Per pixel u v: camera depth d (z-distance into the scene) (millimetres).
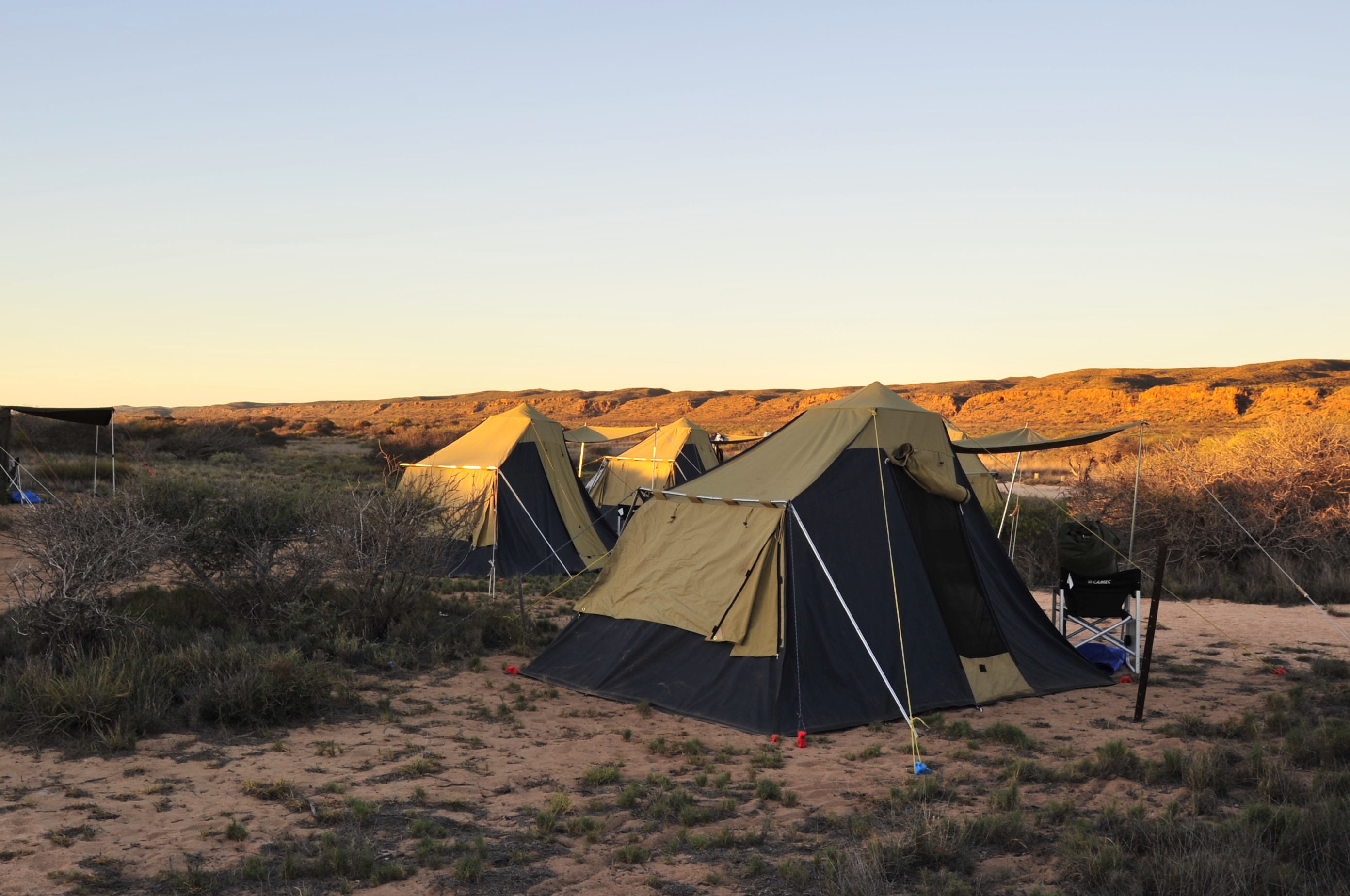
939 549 9578
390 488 12805
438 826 5750
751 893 4941
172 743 7352
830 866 5078
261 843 5496
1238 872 4719
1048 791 6574
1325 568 15938
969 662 9305
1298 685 9812
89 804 6012
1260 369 128250
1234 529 17219
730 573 9133
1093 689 9828
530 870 5238
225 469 37781
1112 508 19203
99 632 9281
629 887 5031
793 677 8398
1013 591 10320
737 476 10211
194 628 10609
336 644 10422
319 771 6848
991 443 18203
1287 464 17922
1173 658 11164
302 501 12125
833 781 6844
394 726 8070
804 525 8914
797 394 159875
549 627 12367
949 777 6887
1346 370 129500
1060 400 110438
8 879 4883
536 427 18000
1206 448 22281
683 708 8734
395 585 11609
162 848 5359
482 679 9891
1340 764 6957
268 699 8000
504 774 6918
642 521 10594
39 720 7355
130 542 9484
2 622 10078
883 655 8852
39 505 9961
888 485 9562
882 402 10055
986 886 5000
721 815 6098
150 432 46062
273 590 11398
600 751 7566
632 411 163625
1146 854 5270
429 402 197375
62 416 24797
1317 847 5102
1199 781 6480
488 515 16766
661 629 9461
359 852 5215
